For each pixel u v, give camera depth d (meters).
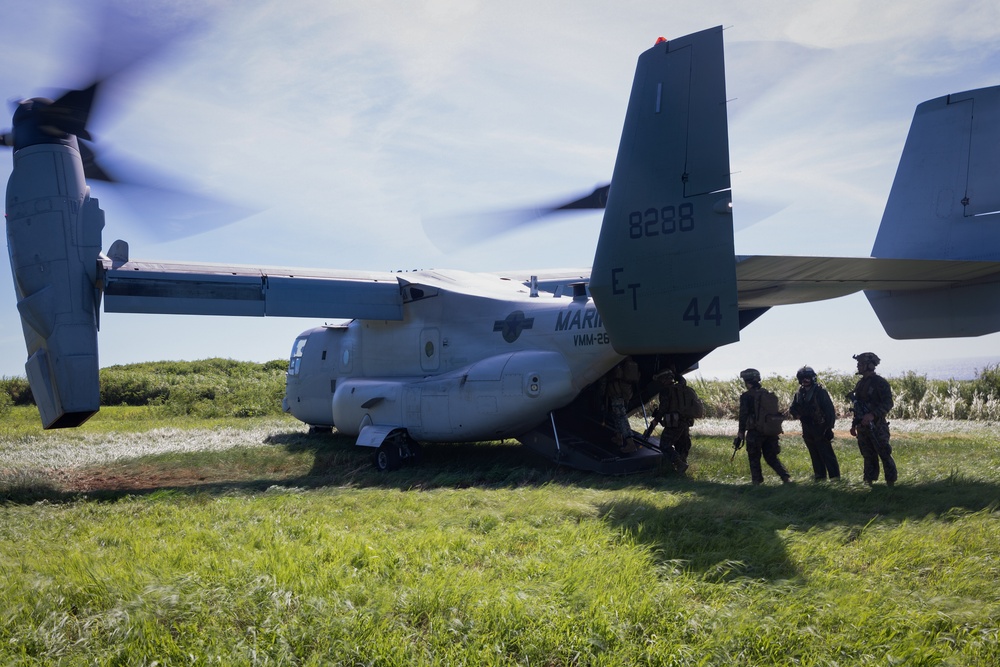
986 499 6.24
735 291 6.10
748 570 4.30
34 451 13.45
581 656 3.16
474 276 12.48
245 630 3.39
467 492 7.48
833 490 6.94
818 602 3.69
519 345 9.83
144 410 23.88
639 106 6.73
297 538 5.28
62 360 8.89
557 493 7.32
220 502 7.01
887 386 7.38
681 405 9.09
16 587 3.91
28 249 8.95
